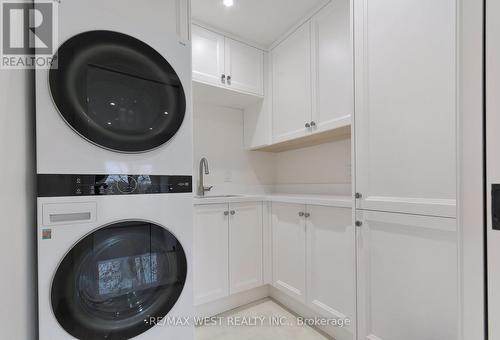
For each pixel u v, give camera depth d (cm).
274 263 204
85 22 90
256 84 227
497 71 49
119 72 96
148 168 101
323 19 180
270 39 221
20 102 77
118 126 95
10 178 71
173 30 115
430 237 98
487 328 50
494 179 49
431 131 98
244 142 260
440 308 95
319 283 164
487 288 50
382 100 115
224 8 181
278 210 201
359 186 124
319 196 202
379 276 115
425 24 100
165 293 104
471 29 53
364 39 123
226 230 189
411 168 104
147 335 99
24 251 78
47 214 81
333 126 173
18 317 74
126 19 99
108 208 92
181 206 109
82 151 88
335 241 154
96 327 88
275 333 166
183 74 113
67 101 85
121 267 95
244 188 259
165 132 105
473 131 52
